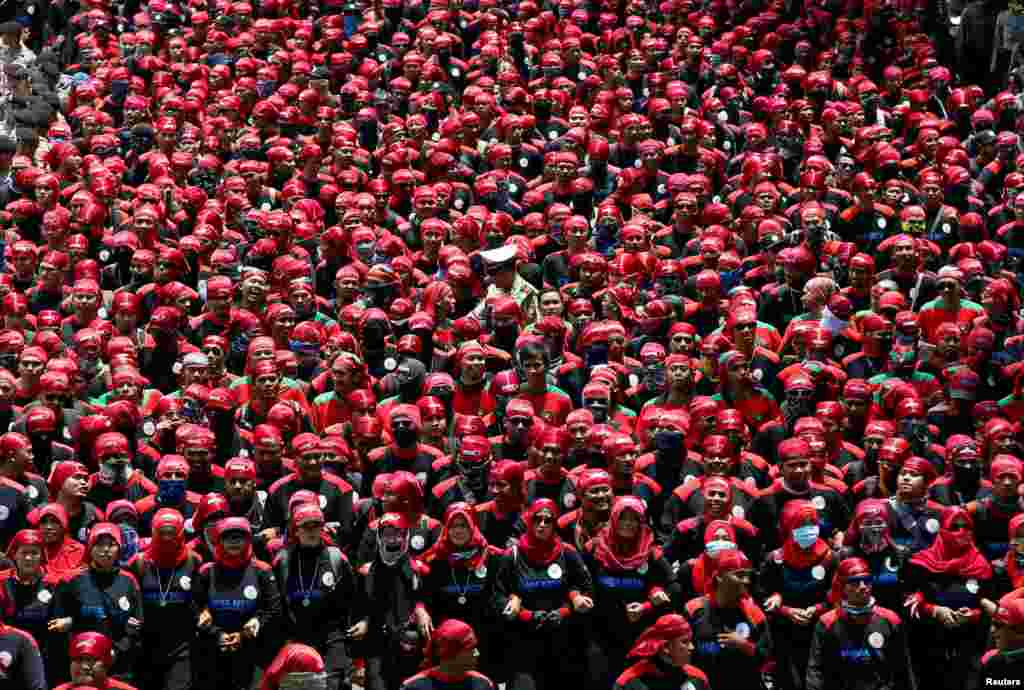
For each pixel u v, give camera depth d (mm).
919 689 19781
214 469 21203
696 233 29578
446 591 18812
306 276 27438
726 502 19609
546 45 38688
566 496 20391
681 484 21000
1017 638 18328
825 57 40375
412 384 23547
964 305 26766
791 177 34344
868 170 32719
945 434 24219
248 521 19953
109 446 20922
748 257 29031
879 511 19328
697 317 26609
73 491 19969
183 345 25781
